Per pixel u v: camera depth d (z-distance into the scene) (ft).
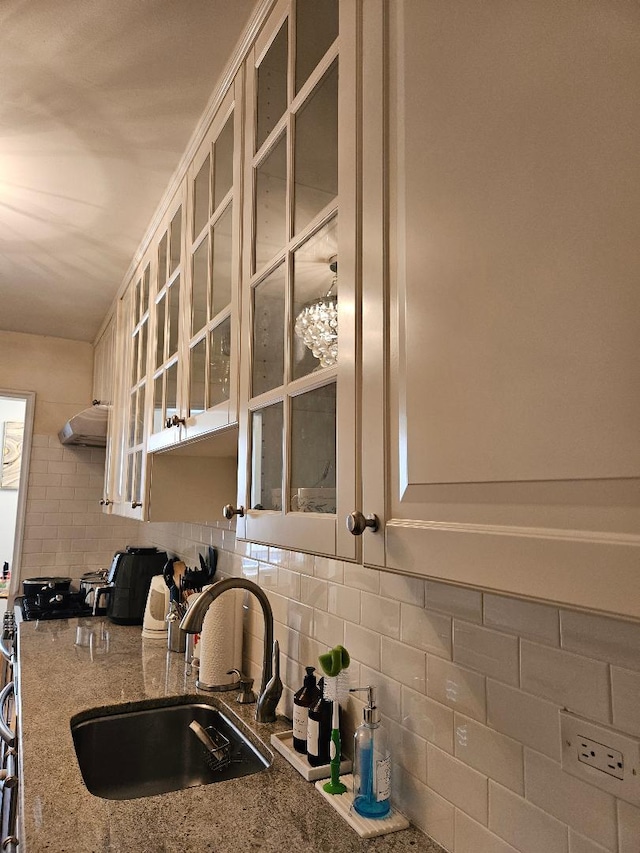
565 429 1.51
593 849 2.47
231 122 4.76
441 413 1.99
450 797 3.21
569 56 1.59
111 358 10.48
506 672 2.94
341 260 2.78
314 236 3.17
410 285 2.23
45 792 3.62
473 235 1.90
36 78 4.96
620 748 2.40
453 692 3.26
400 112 2.41
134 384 8.25
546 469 1.56
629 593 1.32
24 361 12.50
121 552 9.18
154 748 5.26
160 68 4.86
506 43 1.82
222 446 6.05
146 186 6.73
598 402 1.43
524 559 1.61
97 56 4.72
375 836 3.28
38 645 7.29
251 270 3.97
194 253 5.57
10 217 7.47
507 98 1.80
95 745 5.02
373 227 2.53
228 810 3.47
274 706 4.83
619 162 1.42
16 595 11.80
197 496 7.14
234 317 4.24
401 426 2.23
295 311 3.32
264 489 3.59
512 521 1.68
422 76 2.24
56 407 12.66
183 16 4.32
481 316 1.84
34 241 8.16
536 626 2.80
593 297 1.46
